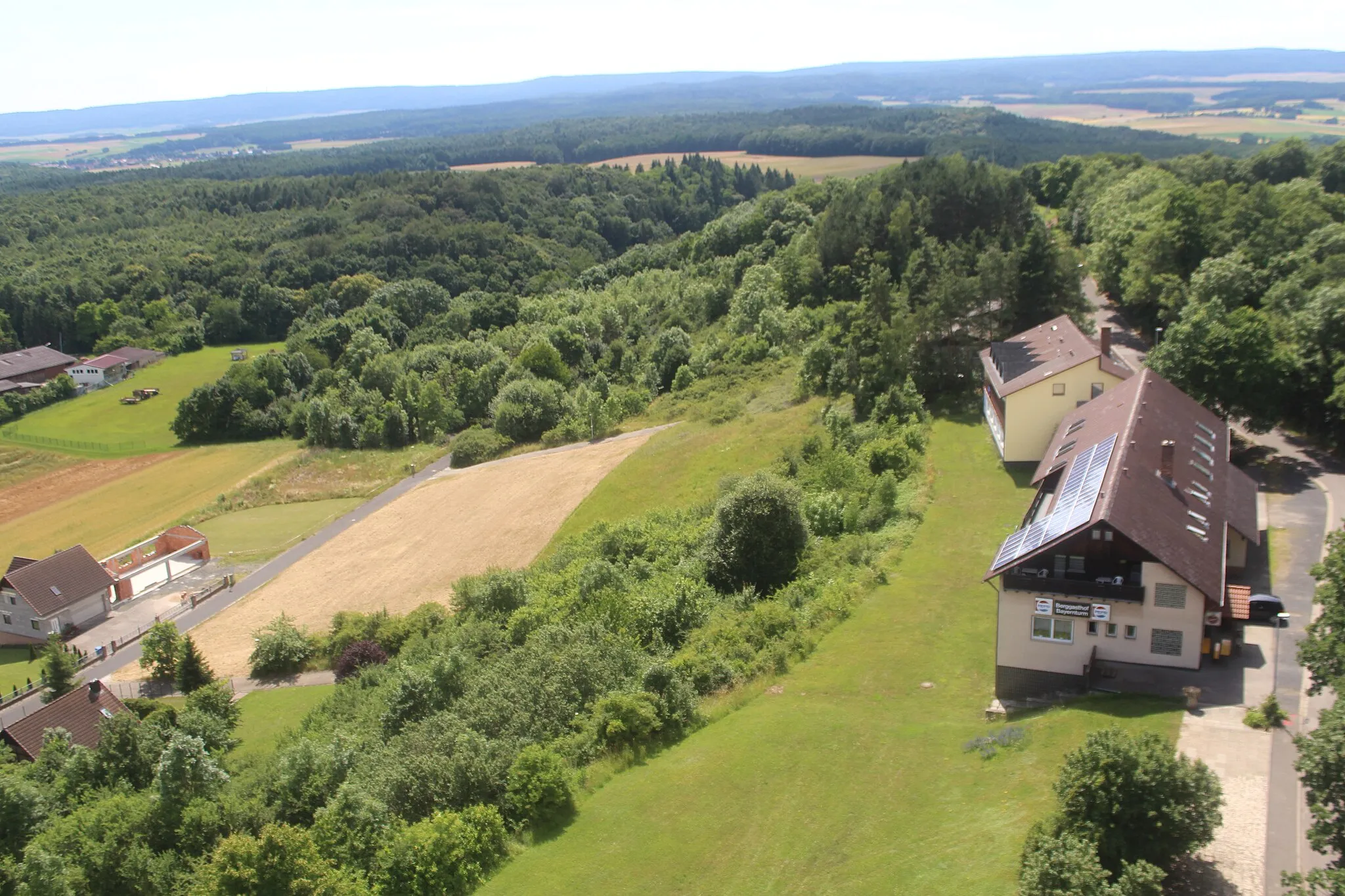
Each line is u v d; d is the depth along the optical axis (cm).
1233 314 5847
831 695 4222
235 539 8950
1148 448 4391
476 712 4244
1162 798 2548
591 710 4178
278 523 9344
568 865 3228
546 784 3512
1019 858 2795
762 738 3881
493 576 6244
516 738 4012
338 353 16425
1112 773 2594
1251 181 12150
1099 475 4203
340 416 12194
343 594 7469
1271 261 7300
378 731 4500
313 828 3384
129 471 11581
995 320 8406
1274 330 6066
